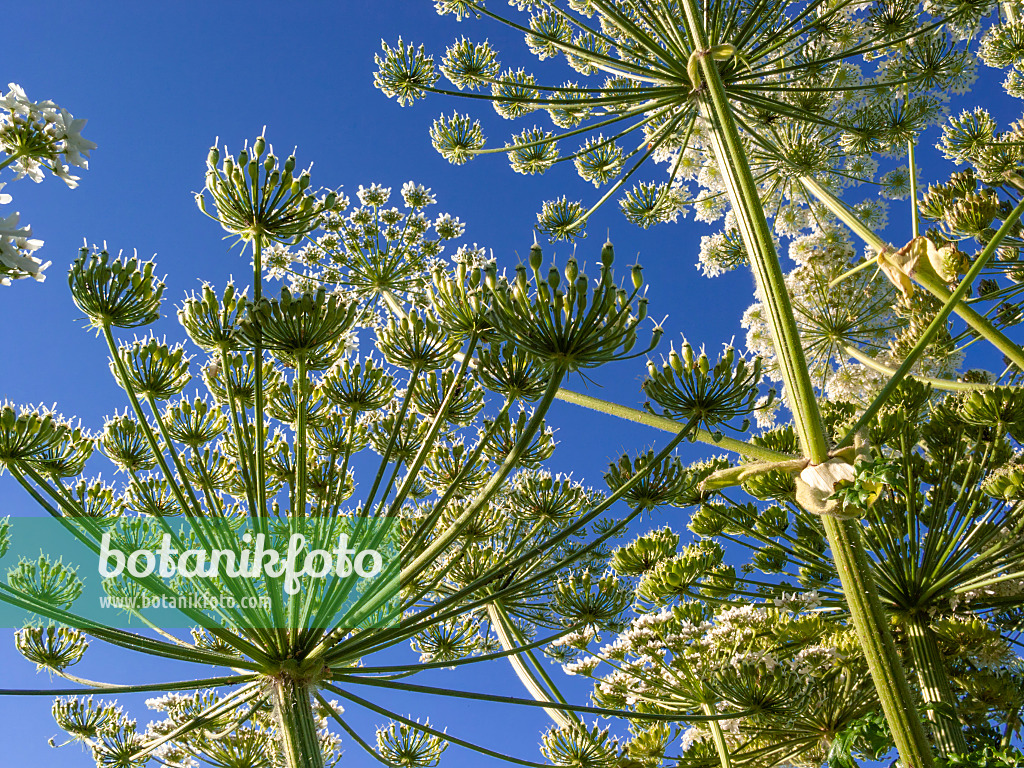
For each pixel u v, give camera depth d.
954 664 9.10
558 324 5.05
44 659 8.18
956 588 8.55
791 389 5.21
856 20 11.37
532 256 5.06
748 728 7.82
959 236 9.33
